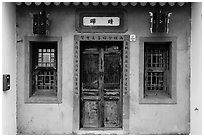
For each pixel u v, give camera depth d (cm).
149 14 746
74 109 751
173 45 748
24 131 752
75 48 748
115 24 747
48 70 777
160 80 778
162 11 747
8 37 690
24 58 749
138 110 750
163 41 748
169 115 750
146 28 748
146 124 750
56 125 751
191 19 745
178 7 748
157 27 718
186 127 750
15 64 743
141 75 748
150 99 749
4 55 663
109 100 781
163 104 750
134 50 749
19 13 750
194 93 716
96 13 746
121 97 778
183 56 749
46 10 748
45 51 776
